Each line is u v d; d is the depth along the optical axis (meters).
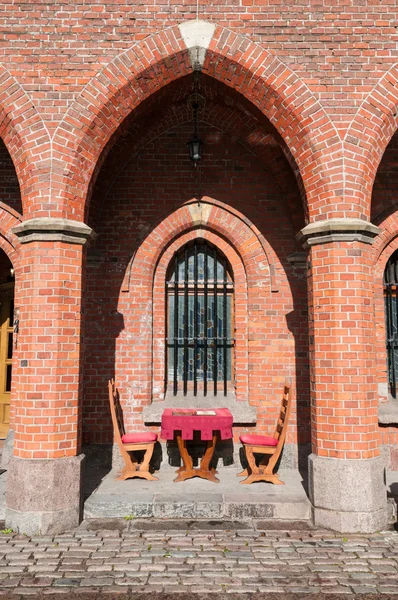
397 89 5.24
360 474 4.69
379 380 6.67
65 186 5.06
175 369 6.92
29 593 3.53
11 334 7.86
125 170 6.95
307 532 4.64
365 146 5.16
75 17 5.27
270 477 5.72
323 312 5.04
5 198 6.82
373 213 6.79
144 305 6.76
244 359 6.77
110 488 5.50
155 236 6.87
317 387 5.00
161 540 4.45
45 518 4.57
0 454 6.93
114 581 3.71
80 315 5.07
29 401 4.78
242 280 6.92
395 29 5.33
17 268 6.62
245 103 5.69
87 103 5.15
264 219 6.90
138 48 5.25
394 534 4.61
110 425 6.52
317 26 5.33
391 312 7.00
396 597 3.51
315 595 3.53
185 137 7.04
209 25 5.30
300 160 5.35
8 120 5.13
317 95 5.22
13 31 5.23
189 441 6.46
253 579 3.75
